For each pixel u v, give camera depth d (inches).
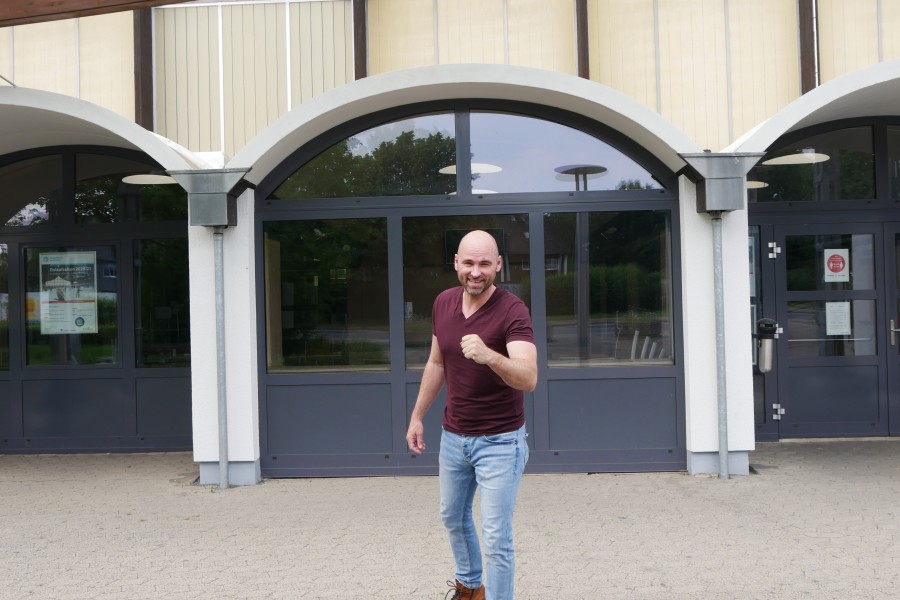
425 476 248.1
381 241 252.5
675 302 247.3
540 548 174.6
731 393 238.5
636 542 177.3
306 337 251.8
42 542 186.2
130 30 323.6
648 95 316.8
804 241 295.9
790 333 295.0
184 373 295.1
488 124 253.9
